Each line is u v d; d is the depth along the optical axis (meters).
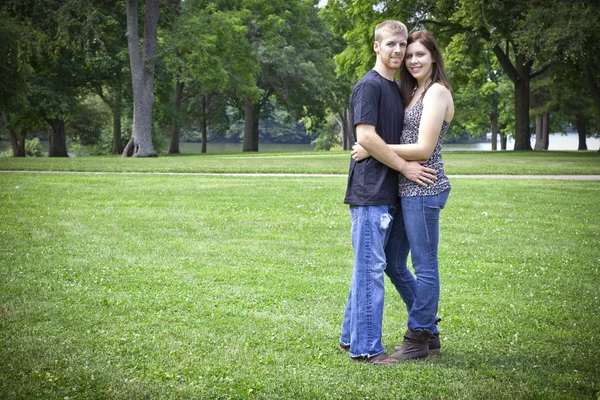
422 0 33.41
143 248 7.42
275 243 7.87
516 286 5.89
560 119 53.81
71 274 6.05
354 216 4.06
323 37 55.72
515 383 3.52
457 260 7.01
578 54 27.33
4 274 5.98
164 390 3.38
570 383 3.52
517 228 9.17
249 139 52.78
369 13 34.16
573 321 4.80
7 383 3.42
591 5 24.75
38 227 8.72
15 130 50.00
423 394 3.36
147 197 12.66
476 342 4.32
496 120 61.19
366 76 3.97
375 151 3.84
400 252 4.25
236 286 5.75
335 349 4.16
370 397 3.34
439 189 3.95
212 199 12.42
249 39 49.25
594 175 19.19
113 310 4.91
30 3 32.62
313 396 3.35
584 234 8.70
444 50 33.16
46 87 41.09
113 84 44.62
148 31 34.69
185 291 5.54
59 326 4.47
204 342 4.21
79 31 36.50
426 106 3.88
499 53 39.12
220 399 3.31
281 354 4.01
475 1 28.28
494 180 17.22
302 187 15.01
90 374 3.58
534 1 26.62
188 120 55.31
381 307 3.99
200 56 38.62
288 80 51.56
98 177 17.84
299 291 5.60
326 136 77.62
